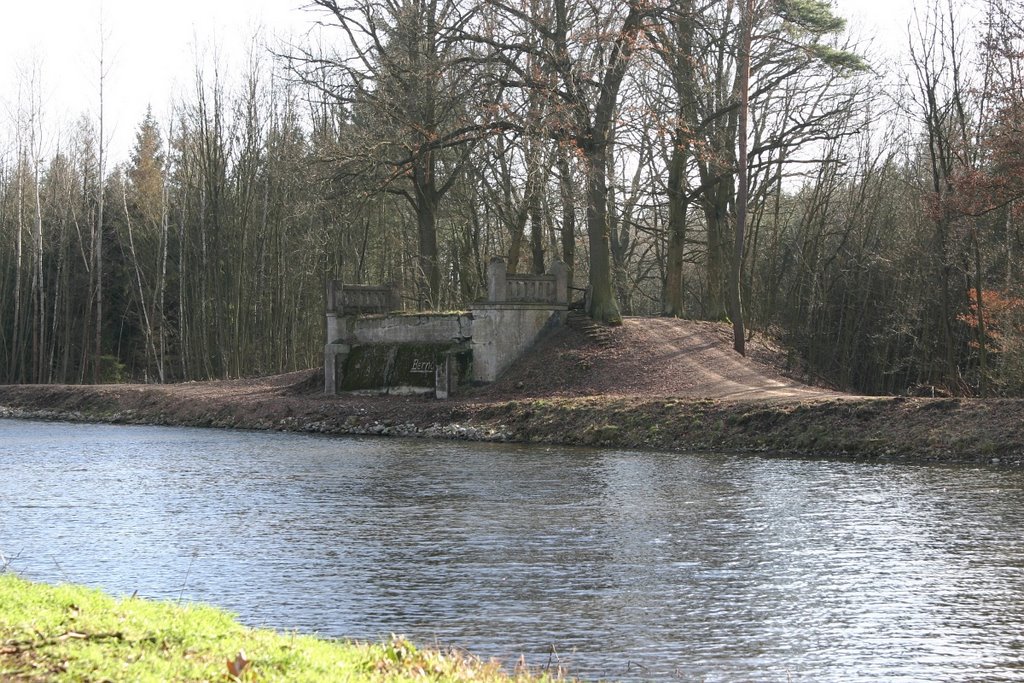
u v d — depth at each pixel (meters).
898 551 15.53
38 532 17.56
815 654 10.81
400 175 43.22
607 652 10.88
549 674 9.67
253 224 61.75
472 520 18.38
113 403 47.97
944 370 44.75
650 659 10.66
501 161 44.25
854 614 12.26
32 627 8.78
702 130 45.66
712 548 15.84
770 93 47.81
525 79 38.78
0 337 72.69
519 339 39.84
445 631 11.62
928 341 45.50
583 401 33.94
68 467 26.97
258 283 59.66
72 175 72.88
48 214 73.19
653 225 55.84
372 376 41.91
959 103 36.88
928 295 45.41
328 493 21.78
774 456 27.25
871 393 48.81
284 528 17.81
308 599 13.00
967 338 44.00
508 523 18.05
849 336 50.16
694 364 38.56
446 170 48.22
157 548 16.14
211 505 20.38
